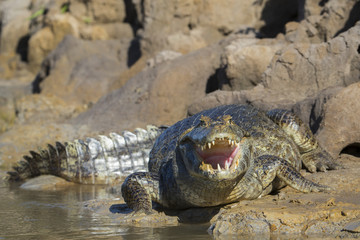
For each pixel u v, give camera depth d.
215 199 20.19
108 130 47.72
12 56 99.12
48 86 70.56
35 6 103.81
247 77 41.91
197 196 20.23
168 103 47.91
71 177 33.75
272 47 41.66
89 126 50.69
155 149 25.45
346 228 16.88
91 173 33.38
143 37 62.97
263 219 18.12
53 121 56.91
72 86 68.31
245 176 20.31
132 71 61.38
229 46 44.34
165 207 23.06
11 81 87.56
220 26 61.03
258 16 60.91
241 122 25.31
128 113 49.69
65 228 19.72
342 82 34.62
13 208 24.56
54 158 34.81
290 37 42.88
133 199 22.31
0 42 103.75
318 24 41.50
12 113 65.12
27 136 50.41
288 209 18.95
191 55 51.81
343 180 23.45
